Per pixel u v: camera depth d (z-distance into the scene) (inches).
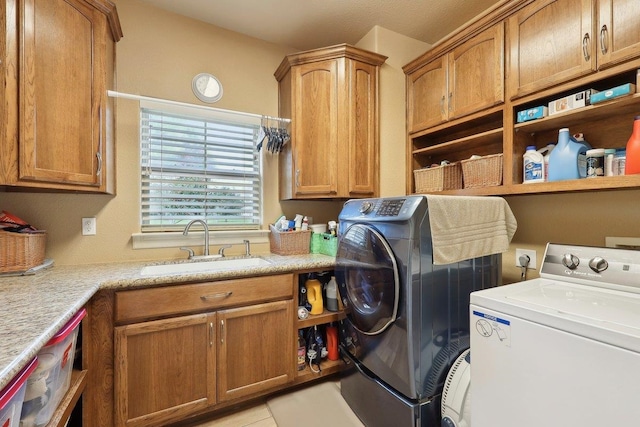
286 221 88.9
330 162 82.2
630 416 27.2
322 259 76.7
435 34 91.4
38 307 38.0
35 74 48.1
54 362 37.2
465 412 45.5
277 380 66.7
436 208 51.3
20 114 46.3
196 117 83.5
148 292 54.8
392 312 50.9
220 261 78.4
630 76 49.6
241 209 90.7
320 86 83.1
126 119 74.8
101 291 51.9
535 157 59.9
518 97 60.9
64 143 52.9
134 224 75.9
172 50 80.0
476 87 69.5
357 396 62.4
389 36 89.3
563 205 64.7
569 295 41.4
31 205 65.5
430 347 50.4
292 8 78.8
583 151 54.7
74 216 69.6
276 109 94.5
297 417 62.2
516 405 36.1
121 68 73.8
